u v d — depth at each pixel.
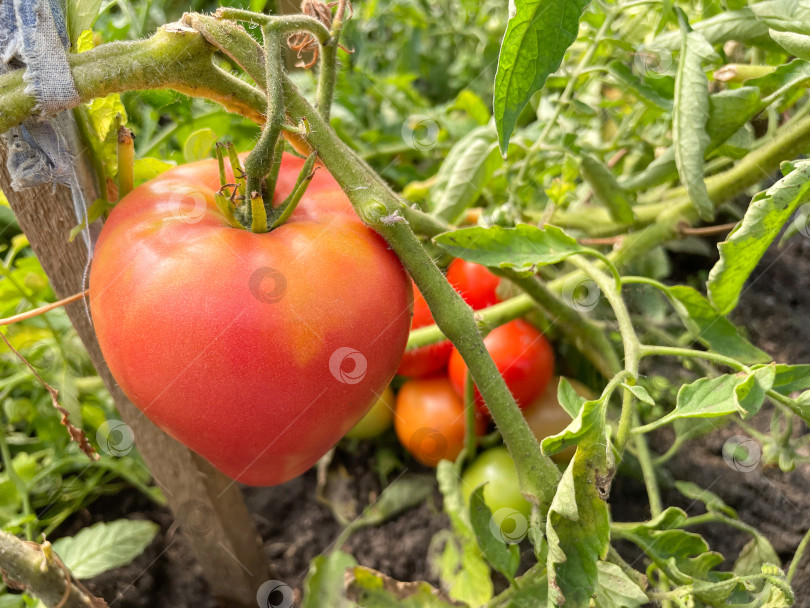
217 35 0.18
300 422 0.18
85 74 0.18
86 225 0.21
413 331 0.30
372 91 0.44
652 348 0.21
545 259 0.23
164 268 0.17
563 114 0.39
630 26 0.37
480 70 0.49
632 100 0.38
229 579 0.26
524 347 0.29
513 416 0.19
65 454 0.31
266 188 0.19
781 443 0.28
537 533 0.20
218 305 0.17
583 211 0.36
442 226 0.25
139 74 0.19
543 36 0.16
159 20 0.37
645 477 0.28
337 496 0.32
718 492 0.30
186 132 0.34
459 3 0.51
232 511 0.26
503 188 0.37
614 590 0.19
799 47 0.23
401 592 0.23
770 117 0.31
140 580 0.28
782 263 0.39
